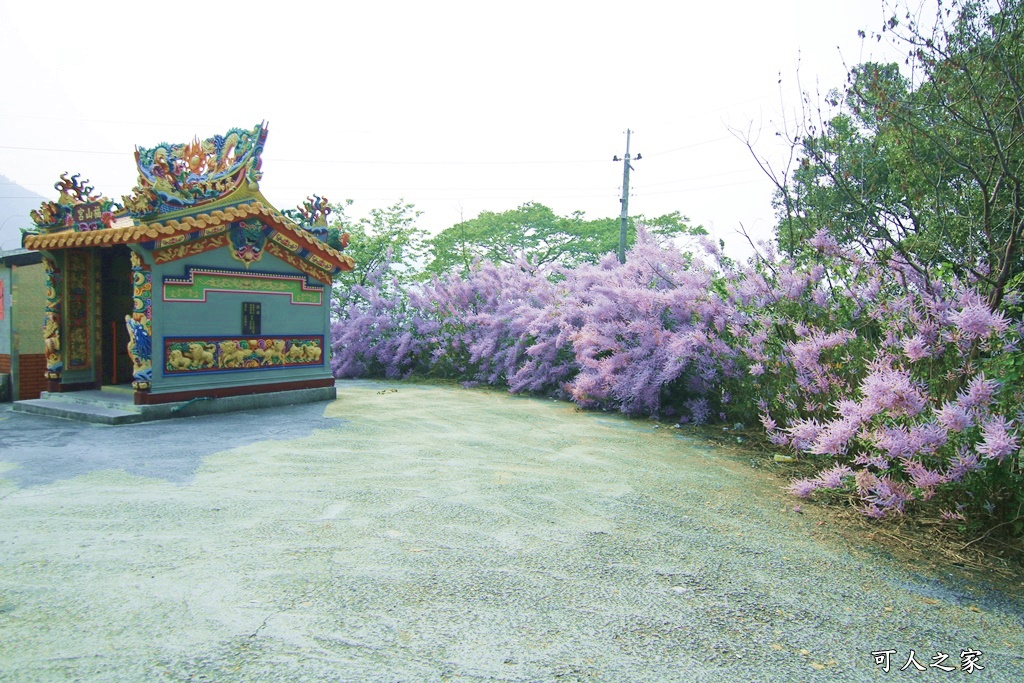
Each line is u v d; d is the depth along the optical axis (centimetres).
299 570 370
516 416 934
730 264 897
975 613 356
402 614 323
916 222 786
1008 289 562
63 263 962
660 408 948
